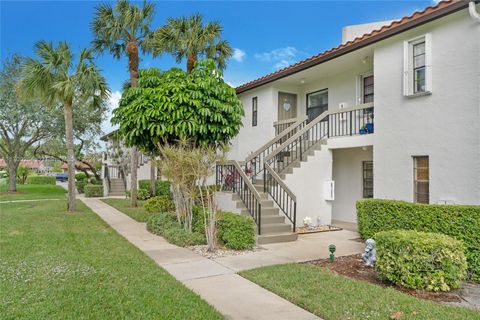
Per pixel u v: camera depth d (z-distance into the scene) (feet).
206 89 27.30
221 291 15.40
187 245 24.59
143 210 44.52
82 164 101.50
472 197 21.94
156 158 30.83
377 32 27.53
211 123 27.58
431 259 15.38
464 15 22.70
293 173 32.42
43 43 40.93
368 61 33.12
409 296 14.42
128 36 46.85
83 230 30.35
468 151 22.25
